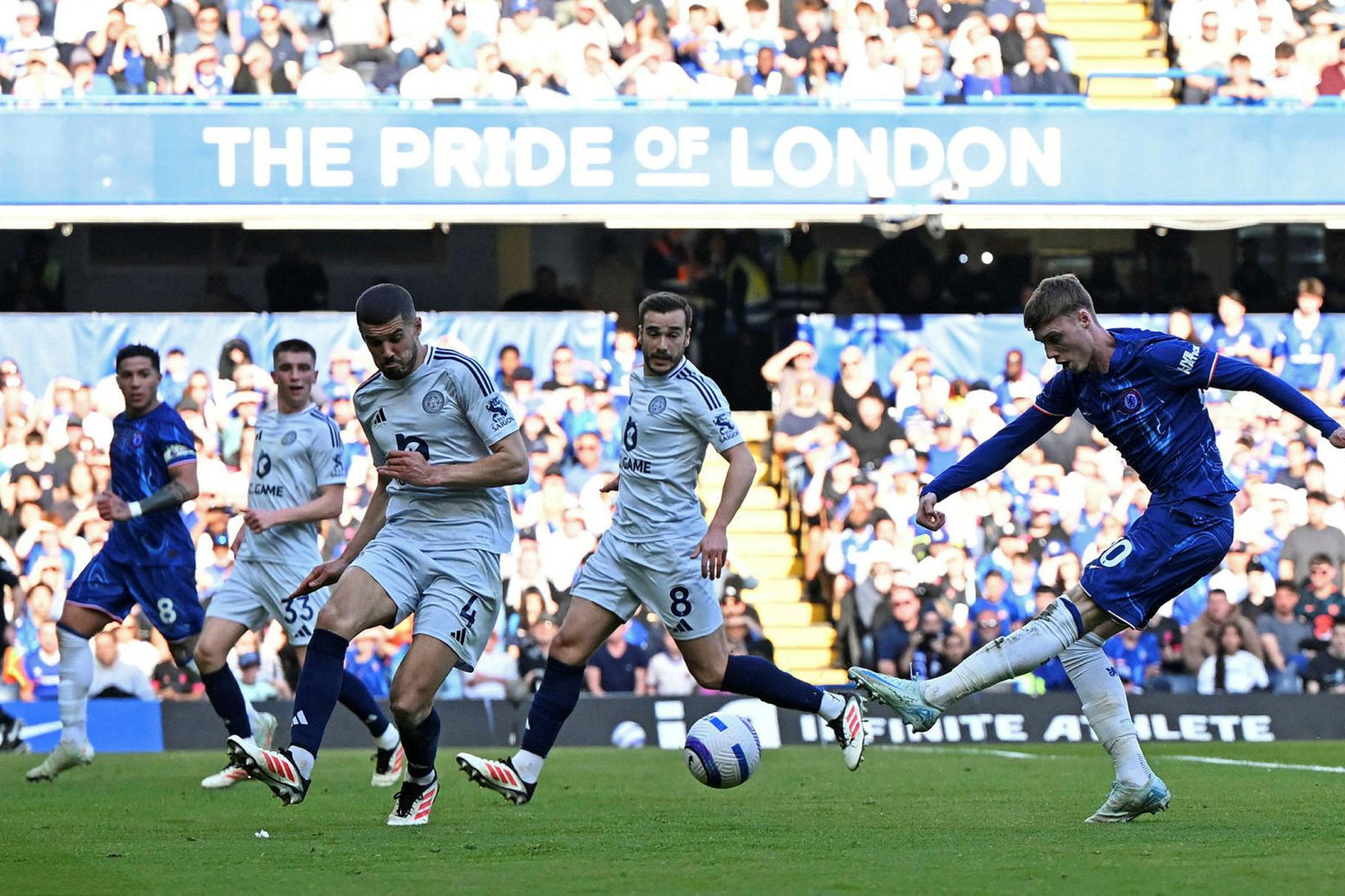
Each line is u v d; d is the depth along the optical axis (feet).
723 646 30.96
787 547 71.61
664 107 64.95
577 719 57.62
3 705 56.59
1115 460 68.85
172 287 82.58
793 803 32.96
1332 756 47.88
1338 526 67.87
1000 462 27.40
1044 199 65.57
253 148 63.77
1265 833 25.82
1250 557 67.05
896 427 70.38
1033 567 67.67
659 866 22.41
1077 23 81.87
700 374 31.04
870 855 23.40
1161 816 28.76
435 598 26.55
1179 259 82.74
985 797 33.99
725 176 65.05
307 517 37.40
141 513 38.47
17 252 81.66
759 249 82.43
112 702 56.85
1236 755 48.39
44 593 63.72
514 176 64.59
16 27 71.82
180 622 39.68
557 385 69.67
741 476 30.37
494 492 27.27
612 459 69.26
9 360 67.41
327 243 82.64
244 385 68.39
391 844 25.52
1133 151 65.82
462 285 83.25
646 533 30.83
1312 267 82.94
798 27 75.36
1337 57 77.00
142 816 31.45
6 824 29.94
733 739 29.86
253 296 83.20
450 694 62.85
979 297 82.89
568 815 30.40
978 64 75.41
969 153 65.51
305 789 24.86
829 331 71.61
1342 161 66.08
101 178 63.36
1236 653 64.28
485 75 73.26
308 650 25.79
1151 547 25.99
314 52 73.05
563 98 69.05
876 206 65.46
